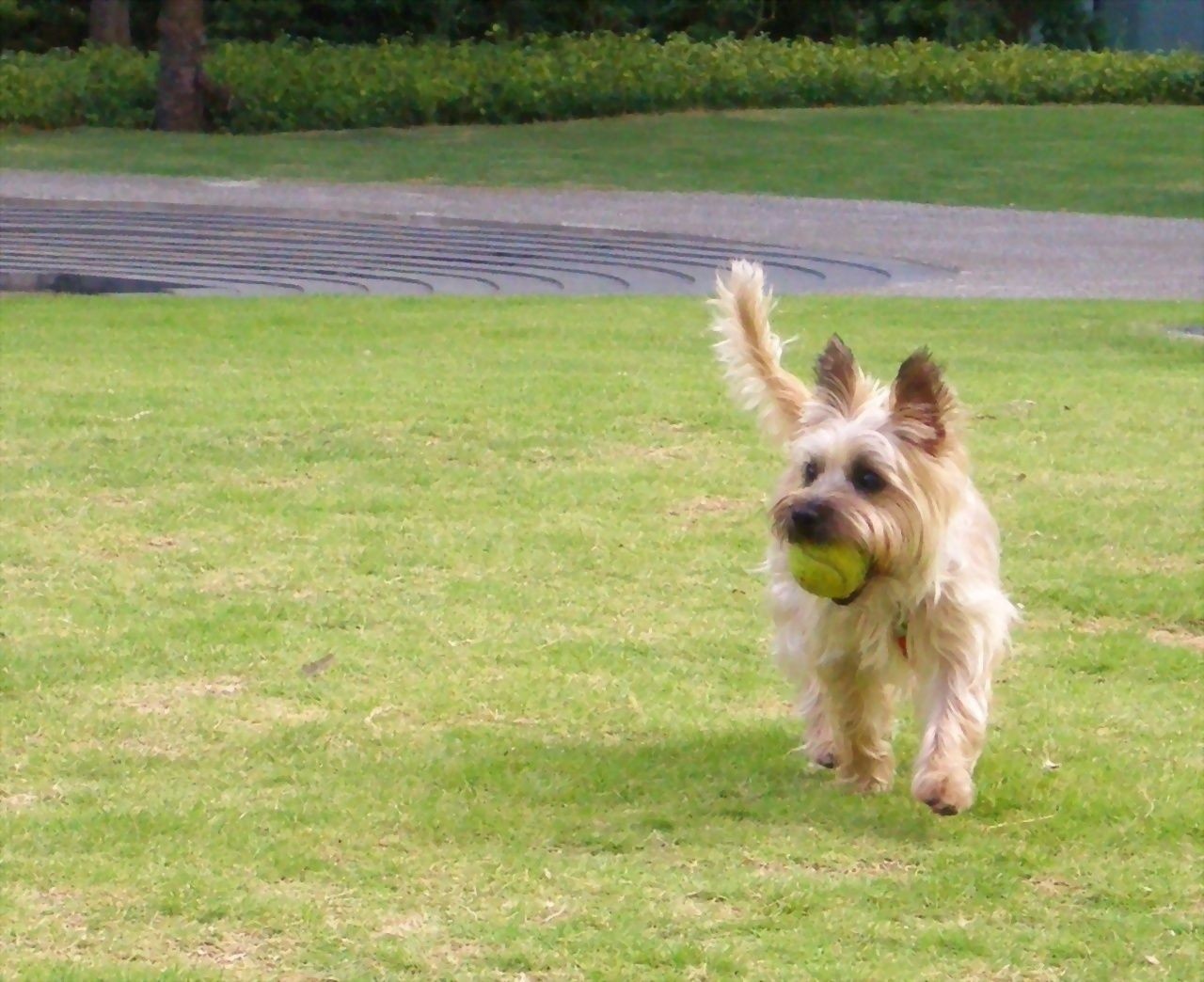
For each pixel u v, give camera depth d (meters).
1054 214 28.11
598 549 8.93
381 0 45.00
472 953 4.74
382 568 8.61
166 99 37.25
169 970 4.62
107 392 12.57
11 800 5.81
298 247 23.50
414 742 6.40
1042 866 5.35
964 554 5.73
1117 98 41.75
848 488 5.58
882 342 15.23
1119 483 10.27
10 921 4.91
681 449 11.05
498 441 11.12
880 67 41.34
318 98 37.78
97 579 8.36
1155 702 6.98
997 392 12.91
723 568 8.66
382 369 13.74
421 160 33.12
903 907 5.05
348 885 5.16
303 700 6.86
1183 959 4.76
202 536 9.10
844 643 5.89
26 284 20.48
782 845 5.49
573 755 6.28
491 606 8.07
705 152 34.47
